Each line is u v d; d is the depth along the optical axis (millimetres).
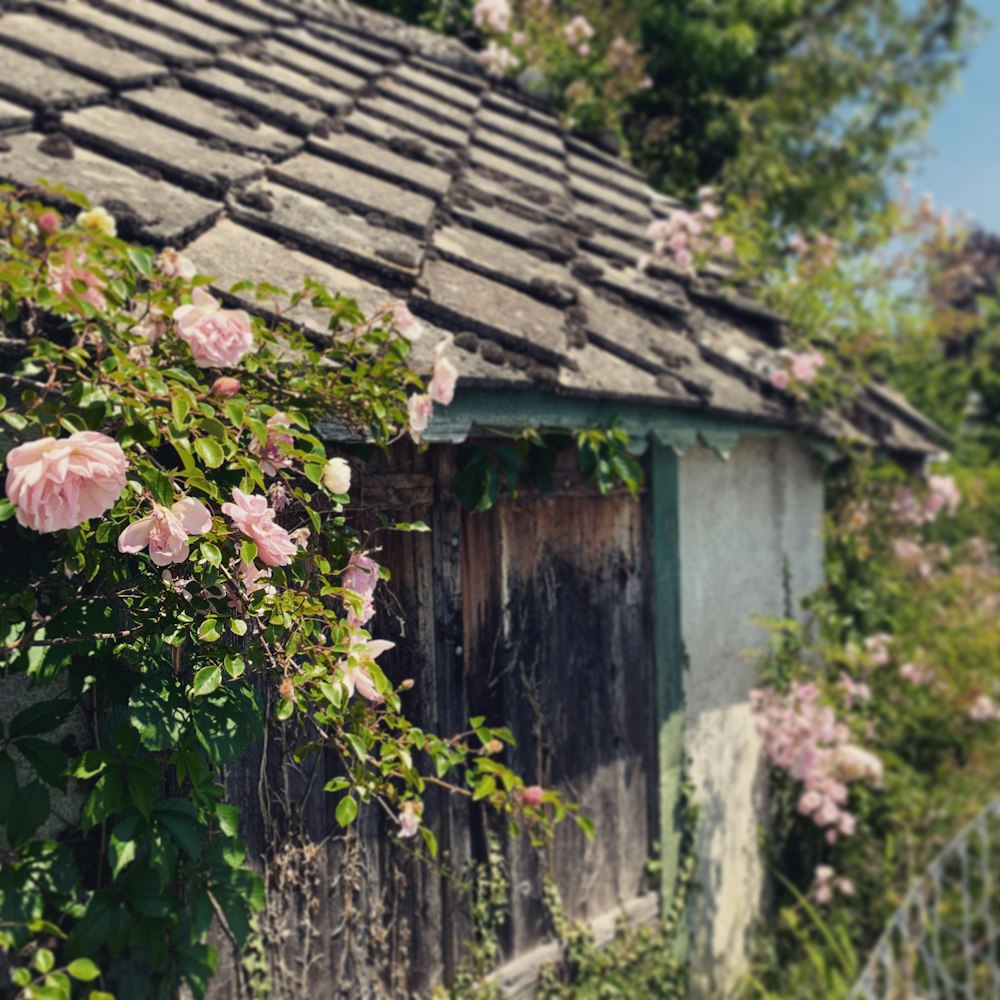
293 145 3932
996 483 9789
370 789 2506
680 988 4246
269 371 2354
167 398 2061
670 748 4211
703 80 9570
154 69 3990
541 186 5223
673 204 6484
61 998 1896
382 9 7609
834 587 5766
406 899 3074
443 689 3148
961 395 13570
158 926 2195
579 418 3260
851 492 5793
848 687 5309
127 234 2652
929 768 6234
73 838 2207
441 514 3123
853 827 5344
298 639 2188
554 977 3615
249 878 2277
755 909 4988
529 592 3502
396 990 3043
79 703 2215
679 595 4266
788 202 10961
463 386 2801
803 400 4680
